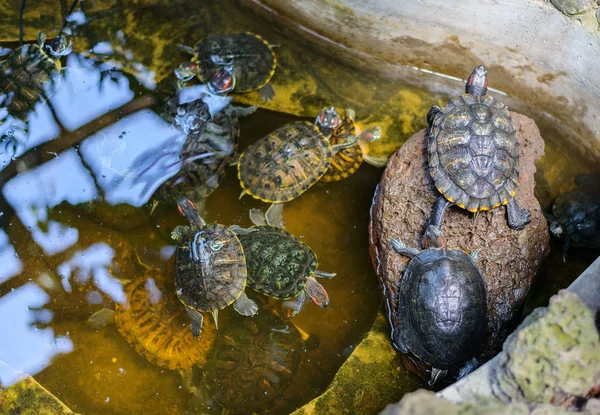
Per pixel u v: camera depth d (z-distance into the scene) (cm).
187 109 186
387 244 172
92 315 173
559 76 183
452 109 170
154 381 169
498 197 165
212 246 173
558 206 181
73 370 170
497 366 144
